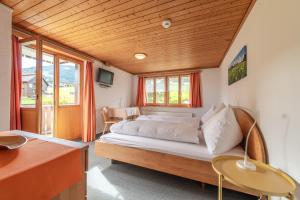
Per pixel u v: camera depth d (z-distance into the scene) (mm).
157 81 5613
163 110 5453
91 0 1781
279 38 1235
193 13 2023
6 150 880
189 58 3980
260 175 1075
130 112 4637
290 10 1091
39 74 2396
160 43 3020
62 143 1021
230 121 1675
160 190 1768
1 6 1846
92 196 1653
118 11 1995
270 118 1382
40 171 708
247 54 2010
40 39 2410
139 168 2283
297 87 1025
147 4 1851
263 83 1522
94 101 3924
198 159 1660
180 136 1919
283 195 889
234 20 2174
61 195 853
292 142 1074
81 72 3949
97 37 2779
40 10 1977
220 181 1137
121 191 1742
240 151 1667
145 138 2096
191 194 1702
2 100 1901
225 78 3650
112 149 2145
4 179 583
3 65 1897
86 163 1000
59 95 3486
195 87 4918
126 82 5539
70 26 2383
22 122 2533
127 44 3104
